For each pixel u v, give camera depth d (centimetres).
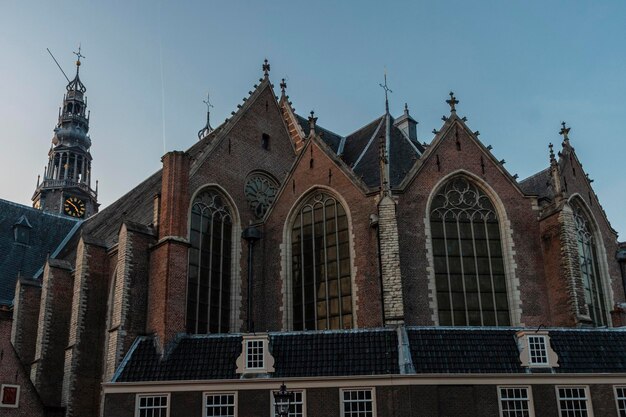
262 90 5359
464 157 4372
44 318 4900
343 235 4294
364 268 4088
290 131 5506
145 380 3444
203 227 4531
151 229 4219
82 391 4375
